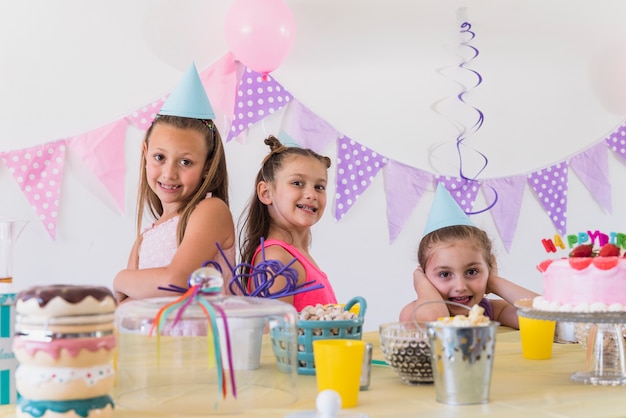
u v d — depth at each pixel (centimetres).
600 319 95
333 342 87
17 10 236
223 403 81
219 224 186
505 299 185
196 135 196
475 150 286
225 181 205
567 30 297
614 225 307
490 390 90
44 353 69
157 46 249
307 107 265
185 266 178
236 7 237
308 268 181
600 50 302
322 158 196
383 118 275
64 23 240
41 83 238
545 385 94
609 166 306
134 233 246
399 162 276
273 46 235
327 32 268
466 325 84
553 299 106
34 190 236
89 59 242
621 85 304
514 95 292
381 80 275
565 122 299
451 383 83
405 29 277
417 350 93
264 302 90
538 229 295
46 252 237
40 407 70
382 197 275
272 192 191
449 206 184
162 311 82
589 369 100
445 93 283
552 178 296
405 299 277
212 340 80
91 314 71
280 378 86
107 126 244
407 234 277
